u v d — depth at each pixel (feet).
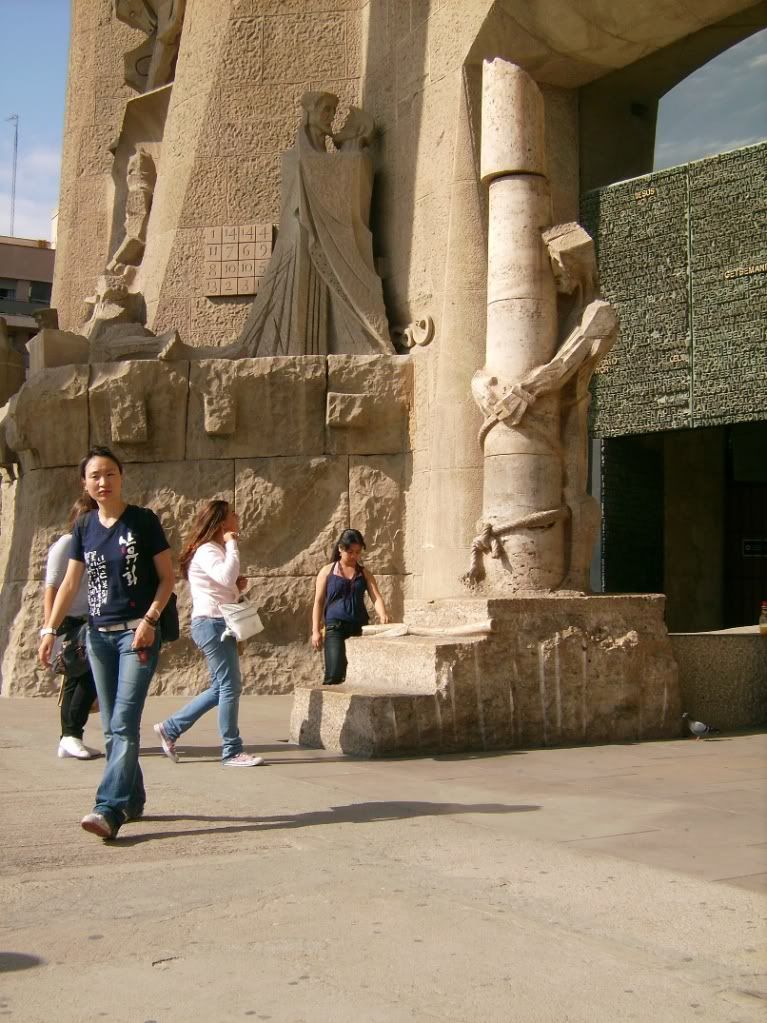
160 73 50.96
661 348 39.96
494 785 20.71
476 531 30.50
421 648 25.85
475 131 38.60
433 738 24.93
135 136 51.03
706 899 12.96
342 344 41.16
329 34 45.39
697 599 46.14
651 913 12.44
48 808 18.94
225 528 24.21
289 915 12.47
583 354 29.68
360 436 40.47
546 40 38.37
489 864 14.62
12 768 23.45
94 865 14.92
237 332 43.88
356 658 28.43
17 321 134.51
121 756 16.80
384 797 19.54
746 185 37.81
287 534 40.32
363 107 44.37
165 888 13.66
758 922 12.13
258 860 15.06
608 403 41.57
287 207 42.57
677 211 39.60
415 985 10.34
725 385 38.11
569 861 14.75
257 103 45.39
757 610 47.29
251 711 34.71
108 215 52.70
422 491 39.42
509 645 26.00
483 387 30.25
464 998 10.02
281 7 45.70
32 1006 9.96
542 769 22.62
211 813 18.33
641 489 43.93
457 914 12.41
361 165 41.98
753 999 9.98
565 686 26.40
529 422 29.94
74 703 25.16
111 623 17.56
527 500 29.89
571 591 29.01
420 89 41.01
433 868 14.46
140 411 40.04
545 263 30.48
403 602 39.86
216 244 44.42
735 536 47.96
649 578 44.16
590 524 30.12
